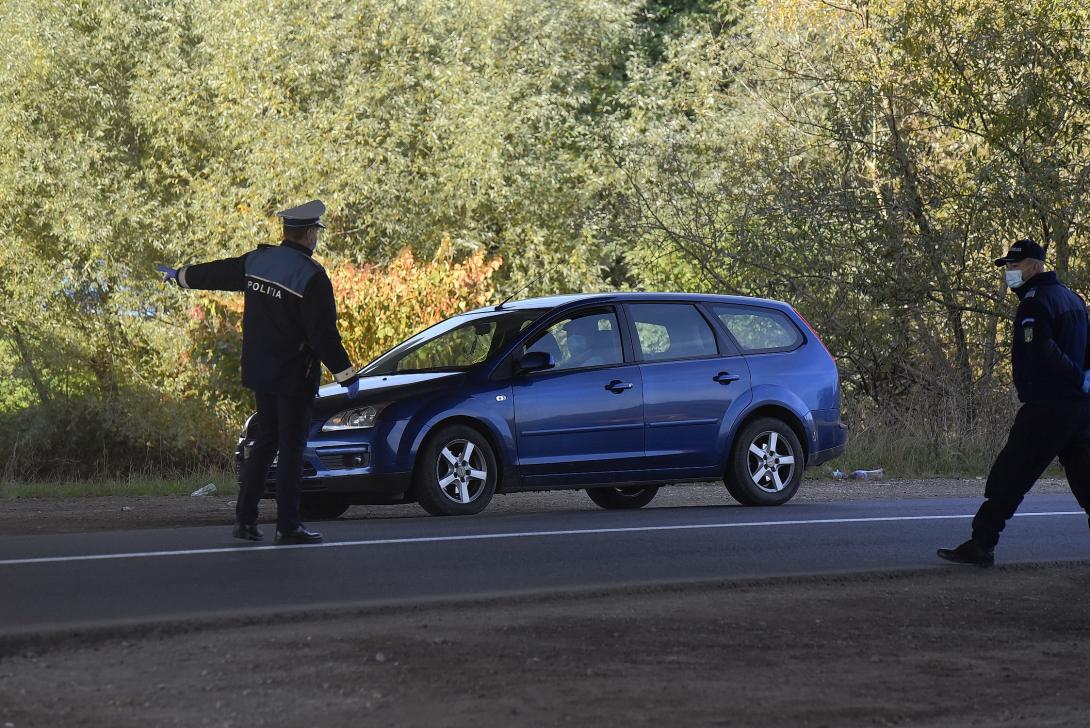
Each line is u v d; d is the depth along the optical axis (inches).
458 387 988.6
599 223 2377.0
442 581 670.5
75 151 2596.0
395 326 1713.8
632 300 1070.4
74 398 2159.2
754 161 2016.5
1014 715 436.1
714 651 518.0
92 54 2674.7
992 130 1782.7
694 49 2773.1
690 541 831.1
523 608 602.9
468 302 1764.3
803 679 475.5
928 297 1854.1
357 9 2726.4
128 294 2517.2
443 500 973.8
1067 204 1748.3
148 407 2011.6
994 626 584.4
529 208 2810.0
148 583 658.2
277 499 810.2
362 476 954.7
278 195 2586.1
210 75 2635.3
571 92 2992.1
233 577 677.9
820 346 1140.5
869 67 1907.0
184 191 2741.1
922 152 1894.7
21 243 2605.8
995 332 1863.9
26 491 1393.9
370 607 592.1
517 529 880.9
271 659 491.5
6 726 401.4
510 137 2856.8
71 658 494.0
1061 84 1777.8
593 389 1026.7
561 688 452.8
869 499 1197.1
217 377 1844.2
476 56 2847.0
